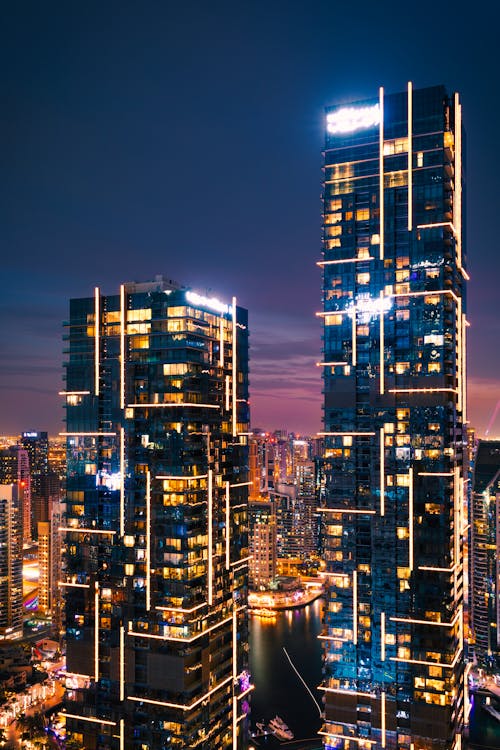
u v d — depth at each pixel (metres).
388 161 174.75
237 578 194.00
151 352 181.62
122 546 178.62
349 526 171.00
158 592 173.62
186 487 173.25
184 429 175.00
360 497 171.25
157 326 181.62
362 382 173.88
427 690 160.75
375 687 164.88
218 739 181.50
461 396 183.00
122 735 173.75
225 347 197.00
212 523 182.88
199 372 182.75
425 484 165.62
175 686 170.12
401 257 172.50
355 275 176.75
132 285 190.25
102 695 178.00
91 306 189.50
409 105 173.25
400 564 165.75
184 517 172.25
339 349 176.75
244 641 196.25
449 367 171.25
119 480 181.38
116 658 176.75
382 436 169.12
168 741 169.50
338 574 170.88
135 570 176.50
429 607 162.88
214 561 182.38
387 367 171.50
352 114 179.38
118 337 185.75
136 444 180.62
